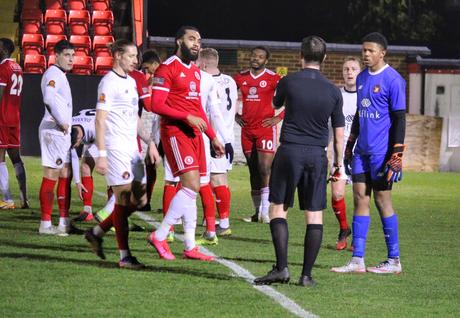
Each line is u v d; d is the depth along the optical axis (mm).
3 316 12594
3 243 18812
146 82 19375
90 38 49875
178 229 22000
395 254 16734
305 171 14922
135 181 16281
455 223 24875
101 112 16203
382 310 13547
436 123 44438
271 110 24188
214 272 16078
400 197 31969
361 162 16672
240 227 22844
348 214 26297
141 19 50062
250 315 12906
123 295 14031
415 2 65312
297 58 51062
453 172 44281
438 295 14797
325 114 14984
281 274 14922
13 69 25016
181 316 12773
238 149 43062
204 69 22531
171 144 16766
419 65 51312
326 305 13703
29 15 50000
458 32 66375
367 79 16562
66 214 20547
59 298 13742
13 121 25000
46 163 20109
